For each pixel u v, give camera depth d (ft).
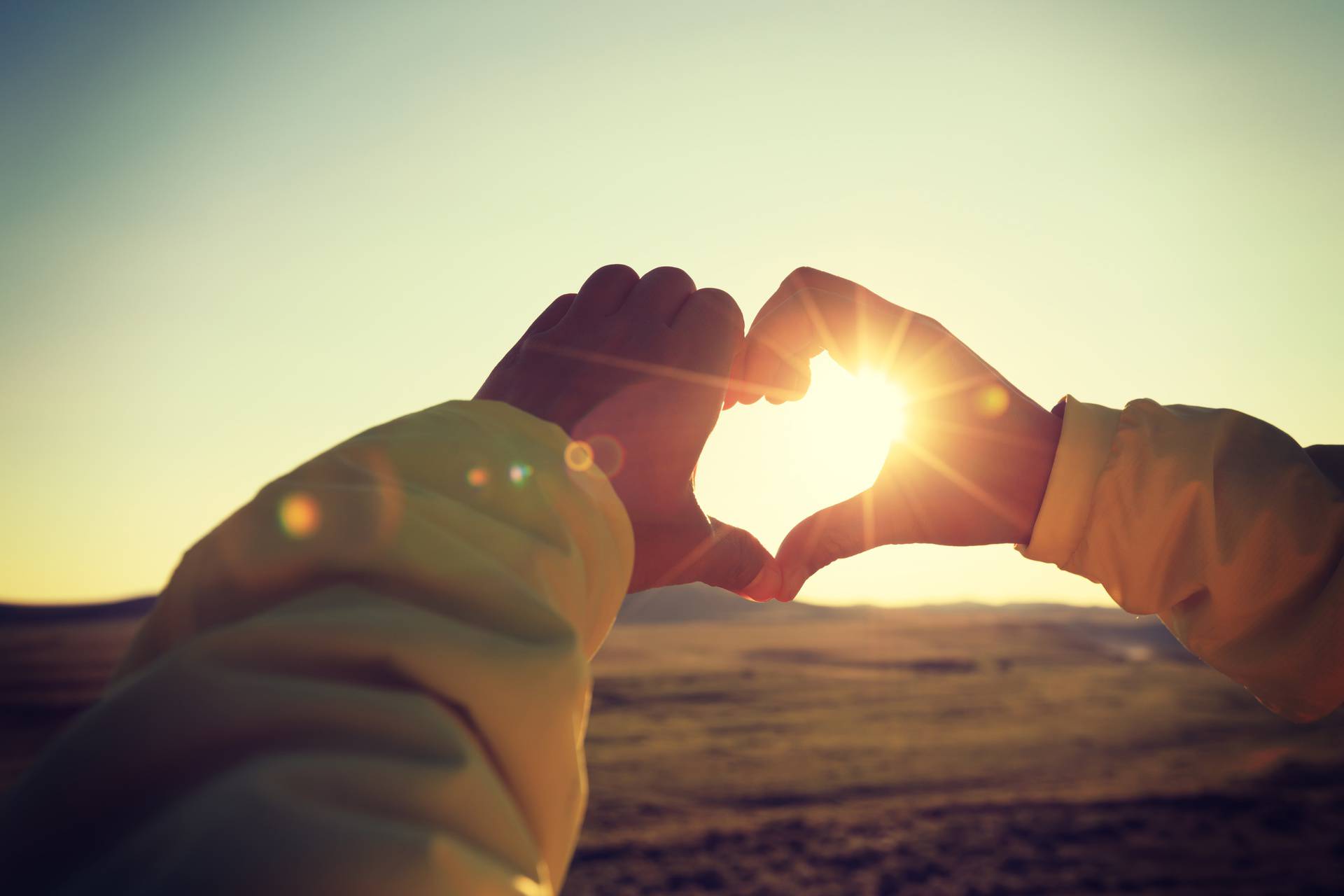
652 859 13.69
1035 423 1.42
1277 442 1.29
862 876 13.05
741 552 1.27
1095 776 17.99
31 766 0.30
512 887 0.29
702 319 0.97
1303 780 17.51
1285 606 1.24
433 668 0.37
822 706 23.56
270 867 0.24
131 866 0.25
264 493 0.47
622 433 0.94
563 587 0.52
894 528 1.48
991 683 26.14
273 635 0.35
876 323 1.50
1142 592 1.33
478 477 0.55
